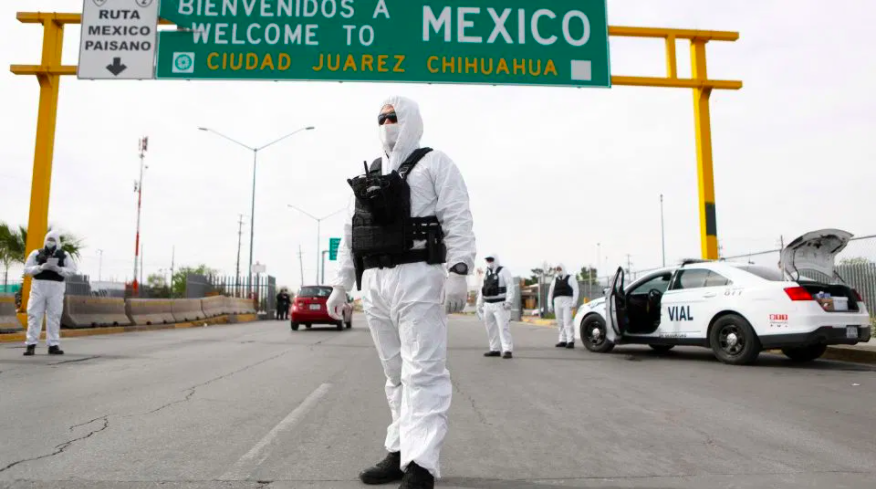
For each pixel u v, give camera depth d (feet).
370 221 10.31
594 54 35.91
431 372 9.98
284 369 26.32
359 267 10.83
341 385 21.94
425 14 35.17
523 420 16.46
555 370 26.94
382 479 10.91
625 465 12.14
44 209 40.47
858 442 14.06
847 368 27.40
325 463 12.17
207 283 92.32
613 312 33.12
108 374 24.18
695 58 39.24
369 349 36.27
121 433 14.46
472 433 14.93
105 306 53.36
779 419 16.58
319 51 34.76
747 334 27.81
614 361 30.58
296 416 16.53
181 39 34.83
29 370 25.12
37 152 39.81
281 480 11.06
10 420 15.78
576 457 12.73
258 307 108.17
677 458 12.67
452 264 10.09
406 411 10.00
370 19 35.04
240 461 12.21
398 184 10.14
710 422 16.20
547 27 35.73
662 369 27.22
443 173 10.45
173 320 66.28
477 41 35.22
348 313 61.72
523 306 112.06
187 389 20.74
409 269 10.10
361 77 34.65
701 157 39.47
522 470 11.79
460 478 11.26
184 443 13.57
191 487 10.62
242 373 24.98
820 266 27.99
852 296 26.94
